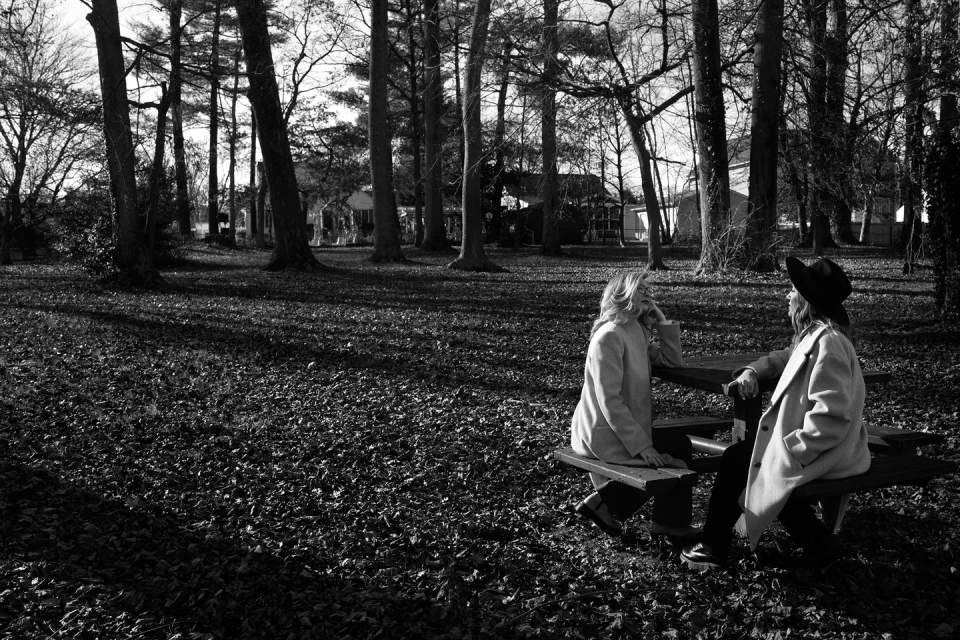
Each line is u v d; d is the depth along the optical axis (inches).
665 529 172.2
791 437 143.2
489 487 215.9
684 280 885.2
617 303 160.2
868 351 429.7
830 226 1724.9
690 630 138.1
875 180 802.8
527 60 837.8
